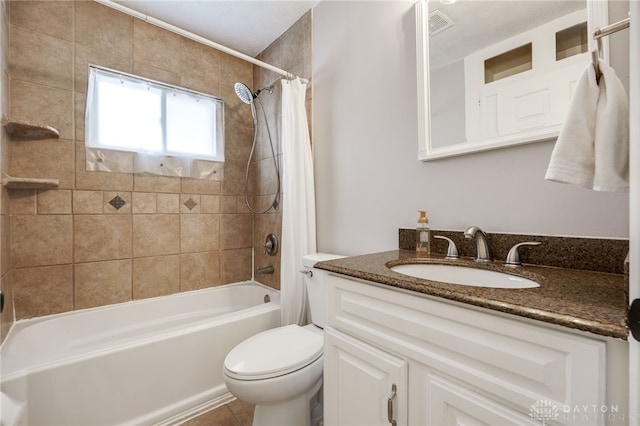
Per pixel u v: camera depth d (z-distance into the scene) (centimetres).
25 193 155
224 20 201
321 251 183
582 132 63
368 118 154
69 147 168
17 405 101
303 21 197
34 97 157
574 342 49
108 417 125
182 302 207
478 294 61
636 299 38
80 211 172
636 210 39
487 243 104
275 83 224
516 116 100
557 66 92
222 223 231
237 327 165
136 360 132
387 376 79
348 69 165
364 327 86
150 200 197
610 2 84
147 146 194
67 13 168
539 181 97
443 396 67
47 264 162
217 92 228
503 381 58
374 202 151
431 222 126
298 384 111
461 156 116
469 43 113
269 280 231
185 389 146
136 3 183
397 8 140
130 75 187
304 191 179
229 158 235
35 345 146
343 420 92
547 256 93
